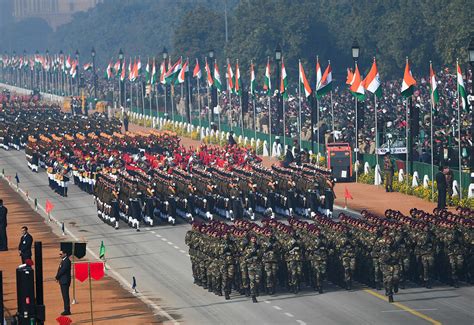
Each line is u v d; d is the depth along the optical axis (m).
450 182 178.62
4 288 132.12
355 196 190.38
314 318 112.19
